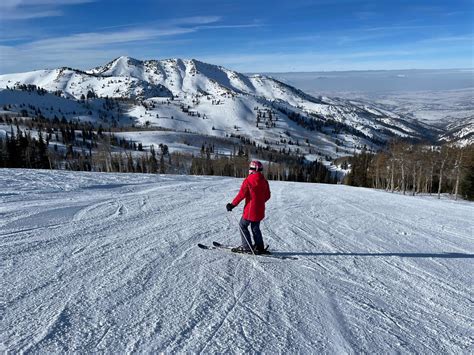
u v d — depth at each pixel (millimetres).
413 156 52969
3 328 3463
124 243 6551
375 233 8641
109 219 8570
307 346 3441
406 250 7133
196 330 3596
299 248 6867
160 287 4609
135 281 4754
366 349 3461
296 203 13281
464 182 46719
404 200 17203
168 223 8453
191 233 7559
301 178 95750
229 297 4434
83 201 10945
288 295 4602
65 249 6012
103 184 16203
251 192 5977
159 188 16000
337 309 4289
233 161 87938
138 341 3348
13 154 63344
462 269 6086
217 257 5984
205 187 17375
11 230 7059
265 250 6234
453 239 8406
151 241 6766
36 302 4035
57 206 9828
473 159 45500
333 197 16297
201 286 4719
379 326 3938
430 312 4359
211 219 9172
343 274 5527
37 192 12461
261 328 3715
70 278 4762
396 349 3498
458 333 3885
